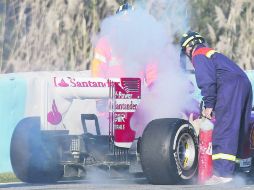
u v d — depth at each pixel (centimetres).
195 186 2372
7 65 3753
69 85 2500
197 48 2562
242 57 4425
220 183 2478
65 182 2702
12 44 3762
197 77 2511
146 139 2447
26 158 2609
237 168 2630
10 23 3775
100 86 2500
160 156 2416
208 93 2498
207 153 2514
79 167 2572
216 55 2527
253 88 3769
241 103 2506
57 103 2519
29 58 3772
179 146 2469
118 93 2528
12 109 3209
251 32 4425
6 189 2327
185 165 2492
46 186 2450
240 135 2575
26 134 2609
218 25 4416
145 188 2286
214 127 2497
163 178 2431
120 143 2536
